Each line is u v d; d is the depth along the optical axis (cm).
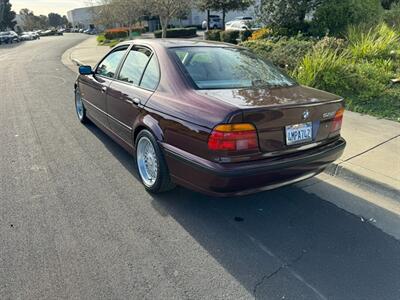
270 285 222
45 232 272
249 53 376
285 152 267
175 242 264
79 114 582
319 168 299
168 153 288
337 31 965
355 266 241
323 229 285
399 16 1102
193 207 315
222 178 244
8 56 2106
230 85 300
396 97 596
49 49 2708
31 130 530
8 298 205
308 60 670
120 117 379
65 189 343
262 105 251
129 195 333
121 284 219
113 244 259
